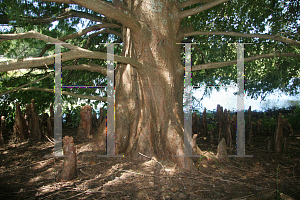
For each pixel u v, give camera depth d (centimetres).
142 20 430
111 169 376
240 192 306
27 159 442
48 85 768
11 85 718
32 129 598
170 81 432
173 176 347
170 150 395
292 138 611
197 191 305
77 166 391
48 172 376
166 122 418
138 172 361
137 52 433
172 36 449
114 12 339
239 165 410
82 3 312
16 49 639
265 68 699
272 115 912
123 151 445
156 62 427
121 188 313
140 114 439
